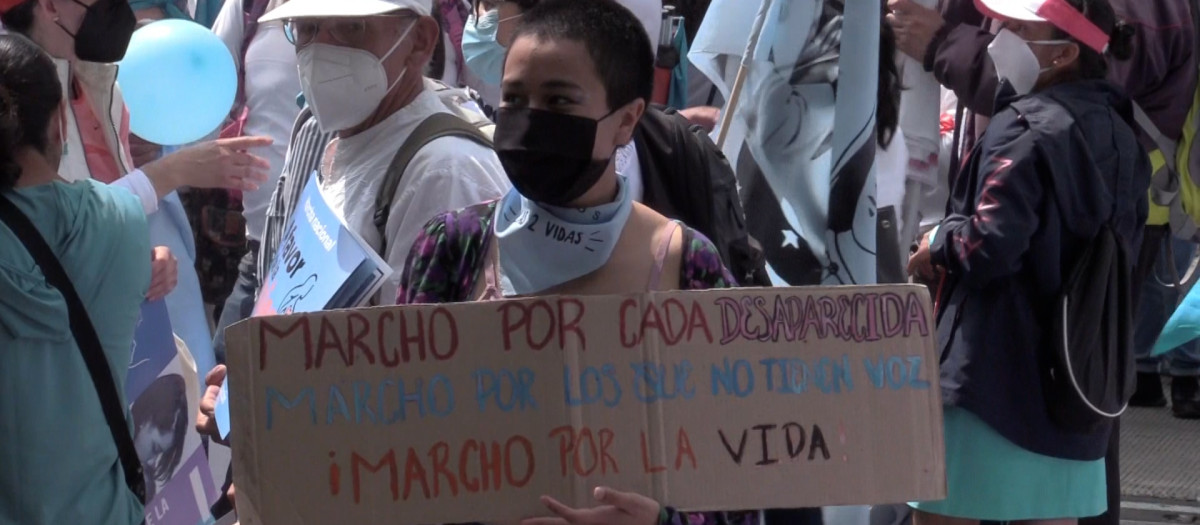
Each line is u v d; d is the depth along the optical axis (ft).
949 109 17.90
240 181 12.26
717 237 10.36
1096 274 12.82
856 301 7.39
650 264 7.59
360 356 7.06
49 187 9.00
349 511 7.04
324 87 10.64
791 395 7.29
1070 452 12.96
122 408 9.15
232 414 7.06
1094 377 12.84
